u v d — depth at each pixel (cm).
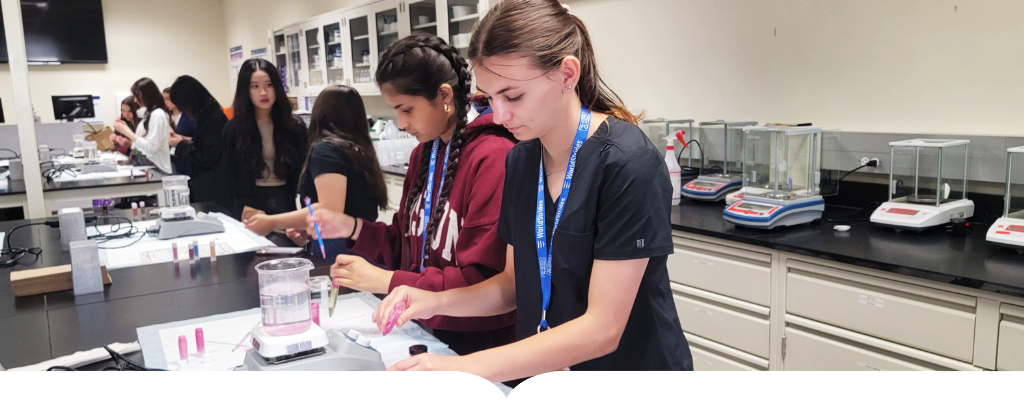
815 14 269
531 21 96
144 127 525
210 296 176
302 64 604
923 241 210
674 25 321
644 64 339
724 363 244
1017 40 217
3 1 299
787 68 281
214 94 855
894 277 190
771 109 289
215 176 403
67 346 140
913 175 237
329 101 225
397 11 441
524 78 97
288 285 109
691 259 250
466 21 390
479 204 136
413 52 138
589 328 102
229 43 842
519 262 121
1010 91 221
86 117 741
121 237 253
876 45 253
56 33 743
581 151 106
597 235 106
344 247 222
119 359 126
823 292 208
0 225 288
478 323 142
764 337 228
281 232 256
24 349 139
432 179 155
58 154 548
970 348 176
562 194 110
